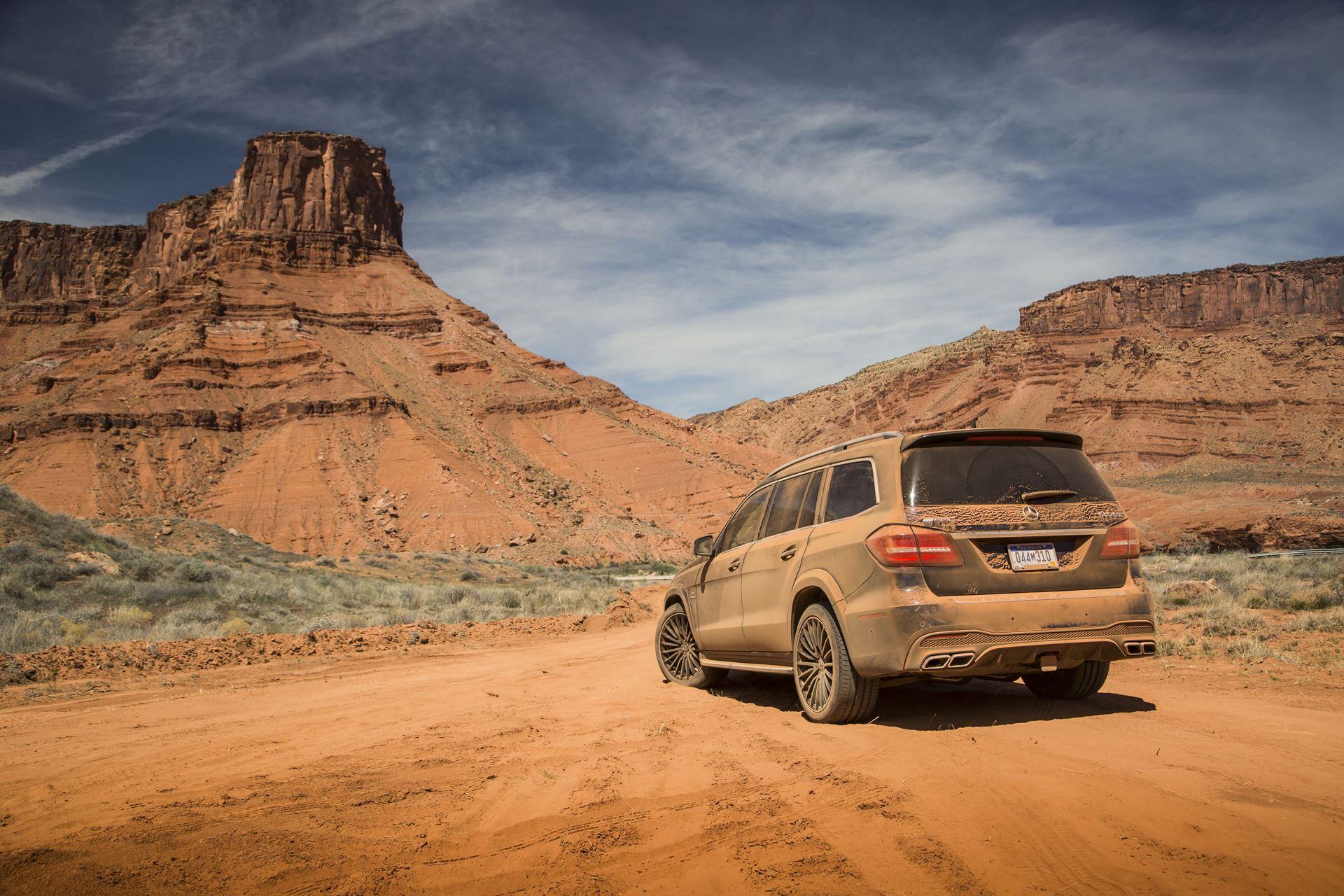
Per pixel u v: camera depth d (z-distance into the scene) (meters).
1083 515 5.42
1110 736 4.81
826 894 2.85
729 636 7.14
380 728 6.50
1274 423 184.75
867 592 5.27
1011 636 5.08
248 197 170.00
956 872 2.95
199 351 133.38
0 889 3.13
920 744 4.76
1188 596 15.66
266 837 3.60
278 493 108.06
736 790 4.06
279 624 21.44
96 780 4.95
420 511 108.00
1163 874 2.86
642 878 3.08
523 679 9.63
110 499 105.12
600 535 111.56
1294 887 2.72
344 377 131.88
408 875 3.18
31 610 20.67
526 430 141.38
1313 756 4.25
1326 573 19.19
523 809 3.95
